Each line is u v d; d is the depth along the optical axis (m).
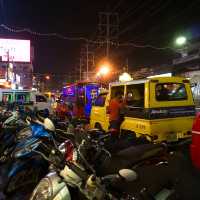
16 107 9.54
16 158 5.53
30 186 5.69
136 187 4.29
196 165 5.35
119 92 9.31
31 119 6.43
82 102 17.58
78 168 3.49
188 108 7.87
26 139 5.91
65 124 5.84
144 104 7.53
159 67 27.19
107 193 3.26
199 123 5.28
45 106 19.86
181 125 7.68
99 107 10.70
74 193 3.57
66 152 3.98
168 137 7.47
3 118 8.59
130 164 4.24
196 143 5.31
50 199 3.38
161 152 4.49
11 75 40.75
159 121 7.41
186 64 23.08
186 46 24.50
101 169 3.99
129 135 6.95
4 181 6.32
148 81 7.53
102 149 4.11
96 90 17.70
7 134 7.42
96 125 10.82
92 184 3.24
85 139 3.93
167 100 7.62
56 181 3.53
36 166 5.60
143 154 4.34
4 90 19.23
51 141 5.08
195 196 4.83
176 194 4.36
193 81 19.91
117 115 8.49
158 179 4.80
